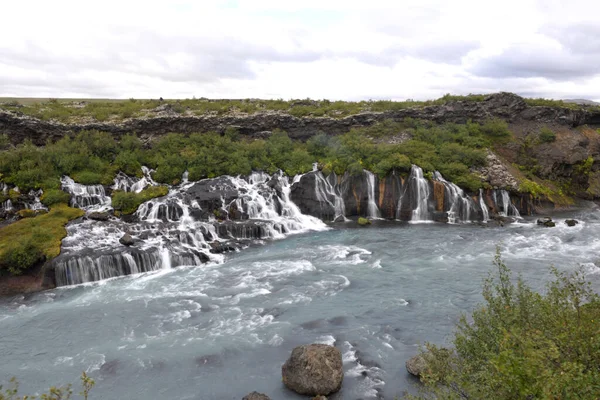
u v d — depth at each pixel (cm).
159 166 6066
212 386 2202
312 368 2105
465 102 7844
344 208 6006
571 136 7662
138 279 3738
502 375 1079
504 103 7912
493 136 7538
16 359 2486
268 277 3694
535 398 989
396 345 2527
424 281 3525
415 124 7606
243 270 3891
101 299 3306
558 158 7200
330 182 6081
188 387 2197
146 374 2306
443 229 5353
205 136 6819
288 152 6631
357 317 2895
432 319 2839
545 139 7506
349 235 5100
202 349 2536
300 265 3997
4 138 5794
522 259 4028
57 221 4503
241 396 2119
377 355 2422
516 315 1562
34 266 3694
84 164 5741
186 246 4316
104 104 8362
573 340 1248
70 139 6175
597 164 7919
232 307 3100
